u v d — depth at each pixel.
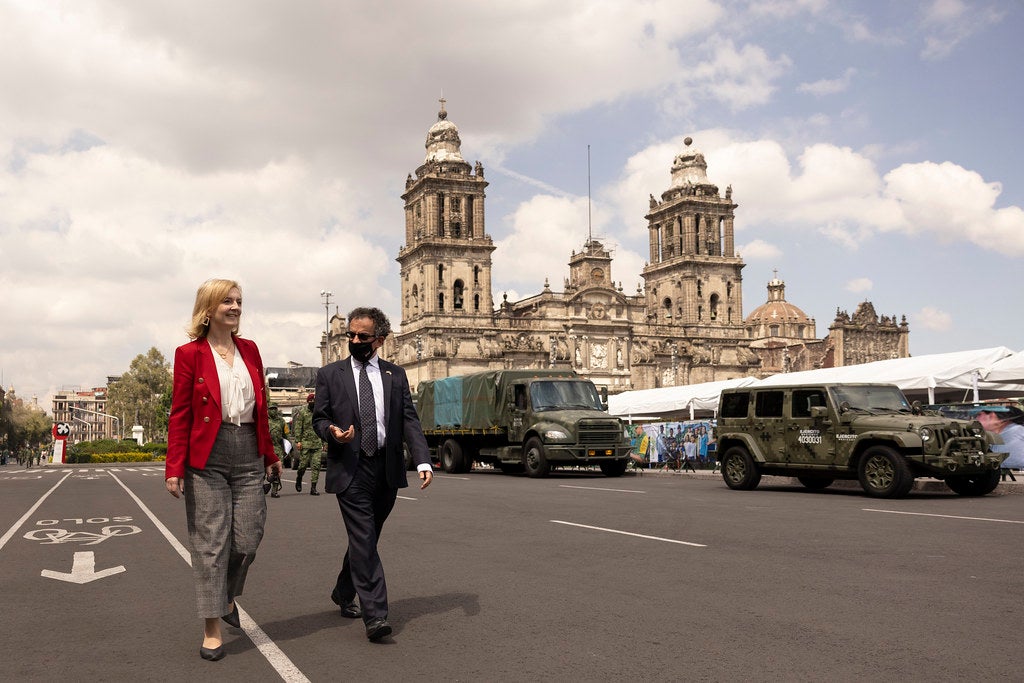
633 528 13.62
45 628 7.61
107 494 25.67
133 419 136.25
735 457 22.12
